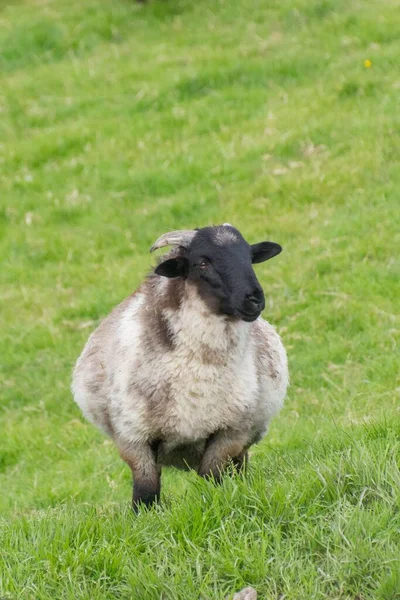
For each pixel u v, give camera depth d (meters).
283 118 35.91
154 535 12.80
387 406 19.31
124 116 38.91
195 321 14.12
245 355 14.59
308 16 42.56
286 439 18.92
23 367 26.98
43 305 29.81
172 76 40.28
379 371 22.50
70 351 27.09
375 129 33.34
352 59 38.19
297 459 15.01
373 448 13.86
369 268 26.81
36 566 12.39
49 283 31.14
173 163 35.53
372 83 36.09
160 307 14.56
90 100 40.47
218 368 14.27
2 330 28.94
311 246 28.58
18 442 23.36
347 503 12.61
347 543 11.85
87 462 21.56
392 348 23.44
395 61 37.03
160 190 34.56
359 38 39.56
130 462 14.82
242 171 33.84
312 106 36.09
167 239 14.46
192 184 34.28
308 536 12.16
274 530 12.32
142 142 36.88
